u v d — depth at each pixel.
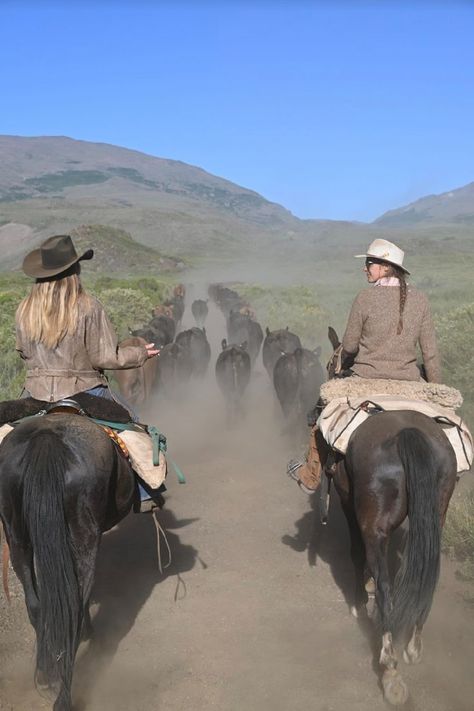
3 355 14.20
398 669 4.88
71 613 3.99
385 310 5.37
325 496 5.69
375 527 4.54
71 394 4.86
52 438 4.25
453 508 7.23
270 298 30.66
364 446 4.70
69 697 3.96
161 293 36.78
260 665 5.17
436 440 4.70
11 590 6.22
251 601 6.16
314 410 5.90
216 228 175.75
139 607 6.07
